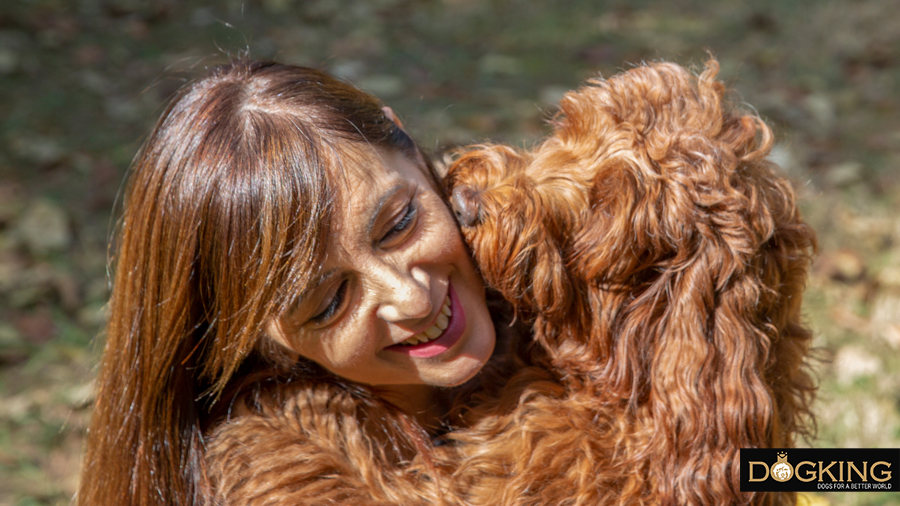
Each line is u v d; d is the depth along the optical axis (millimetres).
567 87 5199
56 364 3252
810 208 4062
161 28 5746
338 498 1655
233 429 1758
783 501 1940
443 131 4512
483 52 5734
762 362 1762
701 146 1764
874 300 3588
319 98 1597
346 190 1519
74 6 5840
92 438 1863
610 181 1758
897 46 5758
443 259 1614
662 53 5684
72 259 3762
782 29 6078
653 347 1772
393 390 1898
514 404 1852
